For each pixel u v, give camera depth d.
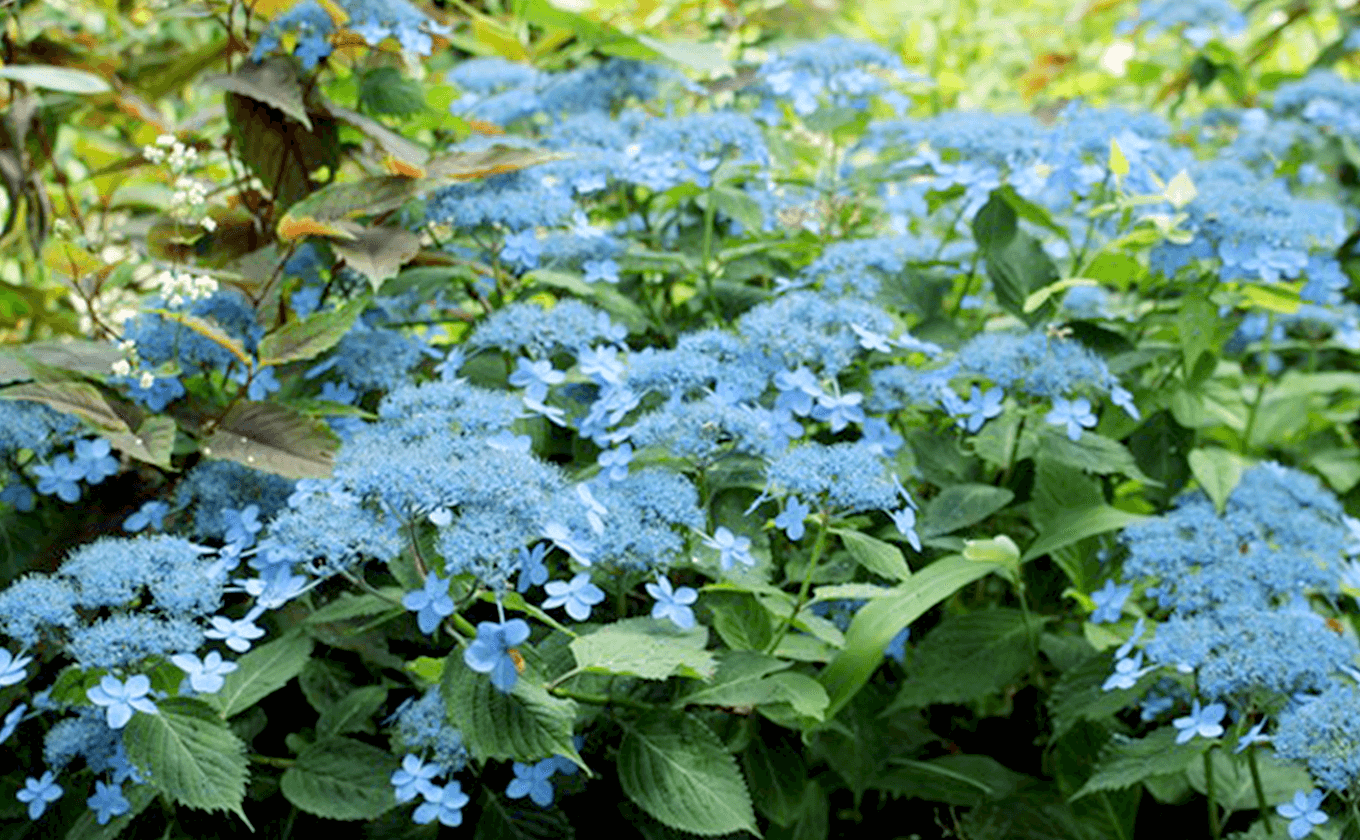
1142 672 1.07
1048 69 1.94
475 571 0.95
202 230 1.27
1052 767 1.23
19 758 1.10
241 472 1.13
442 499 0.98
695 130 1.25
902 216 1.43
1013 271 1.28
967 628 1.19
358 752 1.07
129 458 1.21
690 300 1.35
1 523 1.17
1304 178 1.68
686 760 1.03
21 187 1.31
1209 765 1.11
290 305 1.28
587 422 1.10
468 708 0.96
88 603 0.99
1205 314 1.26
